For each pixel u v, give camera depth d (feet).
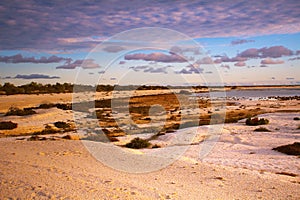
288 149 60.54
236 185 33.40
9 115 118.62
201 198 26.50
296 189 33.09
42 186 24.25
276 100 258.16
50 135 84.07
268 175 40.88
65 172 30.71
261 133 86.12
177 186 30.63
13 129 95.91
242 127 99.30
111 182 27.99
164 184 30.96
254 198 28.50
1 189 22.95
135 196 23.84
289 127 96.02
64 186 24.85
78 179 27.89
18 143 51.85
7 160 35.22
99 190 24.49
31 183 24.89
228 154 59.31
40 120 111.14
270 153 60.23
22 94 222.48
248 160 53.11
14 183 24.61
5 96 202.39
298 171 45.01
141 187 27.63
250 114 136.56
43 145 49.65
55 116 117.80
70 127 96.84
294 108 169.17
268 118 119.55
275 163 50.62
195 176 36.55
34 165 33.04
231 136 81.41
